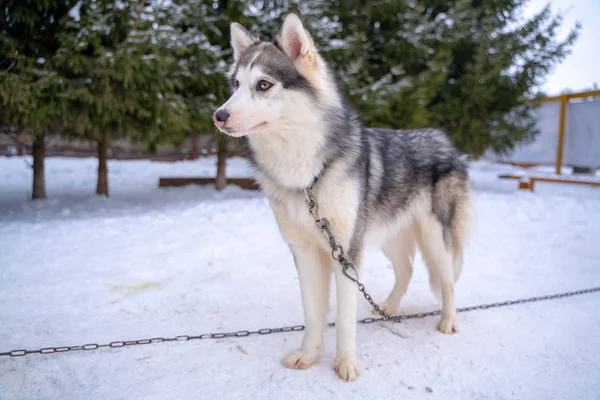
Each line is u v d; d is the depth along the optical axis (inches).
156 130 275.1
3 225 215.2
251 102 82.6
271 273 153.4
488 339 104.9
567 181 402.3
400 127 344.8
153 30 250.4
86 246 180.5
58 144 590.2
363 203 92.4
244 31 102.2
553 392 82.7
